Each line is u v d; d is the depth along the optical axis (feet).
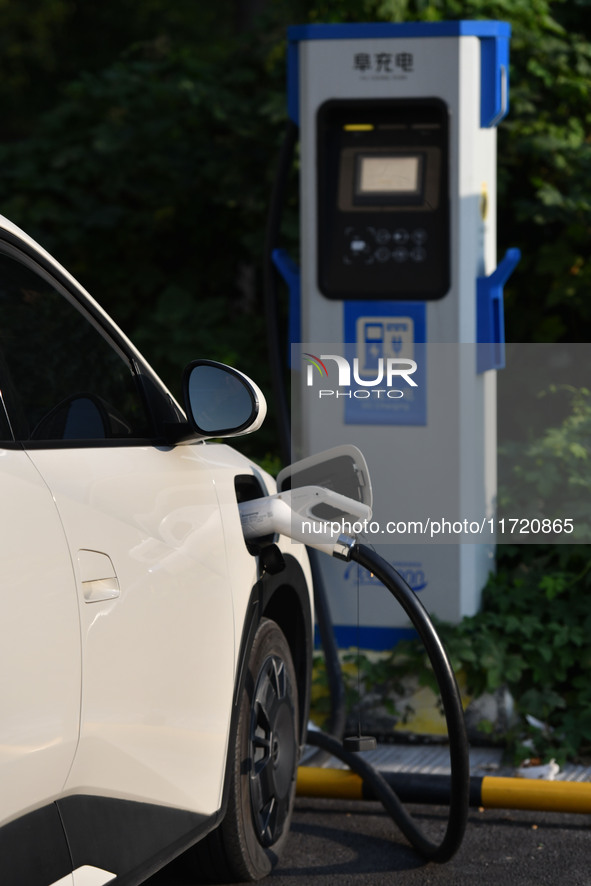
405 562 44.27
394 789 38.60
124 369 27.40
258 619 31.14
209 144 71.92
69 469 22.80
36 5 157.17
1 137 144.87
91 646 21.99
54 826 21.12
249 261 74.79
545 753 41.81
